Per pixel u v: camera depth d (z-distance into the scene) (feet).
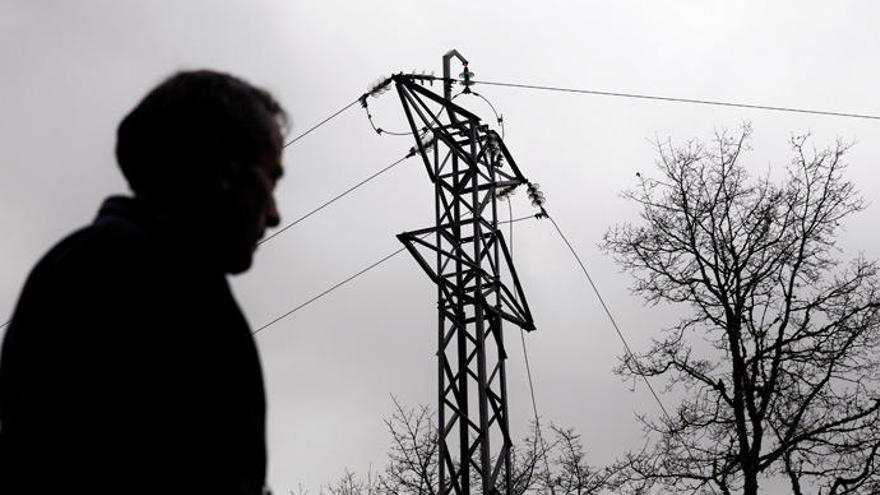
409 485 72.02
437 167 55.72
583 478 65.67
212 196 5.32
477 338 51.83
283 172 5.85
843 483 58.65
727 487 60.08
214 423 4.65
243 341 5.02
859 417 59.57
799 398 61.16
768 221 65.16
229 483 4.67
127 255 4.79
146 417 4.44
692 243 66.49
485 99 56.95
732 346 63.10
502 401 52.70
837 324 61.72
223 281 5.16
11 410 4.57
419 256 53.01
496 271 54.65
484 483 49.39
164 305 4.67
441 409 51.26
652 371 63.93
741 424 61.36
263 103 5.85
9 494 4.33
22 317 4.73
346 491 74.90
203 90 5.46
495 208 55.36
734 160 68.08
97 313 4.55
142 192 5.35
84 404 4.38
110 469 4.34
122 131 5.44
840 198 64.85
